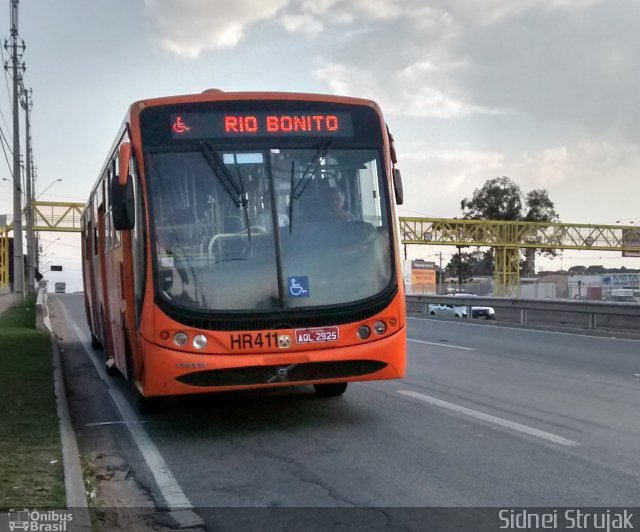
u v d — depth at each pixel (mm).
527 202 68250
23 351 15203
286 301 7949
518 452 7484
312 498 6191
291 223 8172
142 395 8672
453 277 79750
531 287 46000
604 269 90250
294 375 7941
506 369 13477
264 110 8461
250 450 7805
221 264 7918
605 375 12688
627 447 7637
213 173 8148
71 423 8969
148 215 7938
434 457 7348
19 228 38906
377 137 8758
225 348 7730
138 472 7125
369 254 8344
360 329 8109
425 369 13492
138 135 8164
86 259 17656
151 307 7785
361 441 8047
